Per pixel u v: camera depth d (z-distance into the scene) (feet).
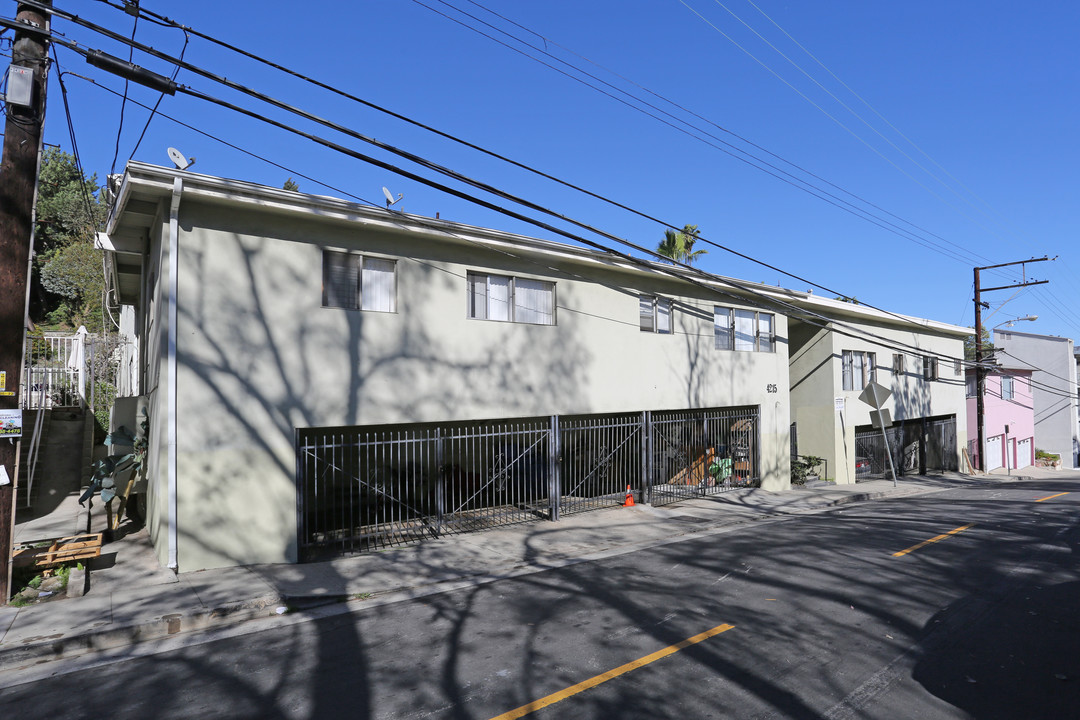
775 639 21.06
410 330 36.91
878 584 27.61
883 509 51.52
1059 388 132.16
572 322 44.91
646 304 50.67
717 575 29.22
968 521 44.98
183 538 29.19
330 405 33.76
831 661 19.24
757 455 59.36
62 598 25.05
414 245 37.37
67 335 63.10
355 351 34.78
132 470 35.32
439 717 15.93
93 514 37.52
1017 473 101.81
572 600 25.71
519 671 18.67
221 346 30.63
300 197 31.78
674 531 40.22
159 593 25.81
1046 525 43.47
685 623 22.67
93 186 129.08
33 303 112.98
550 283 44.29
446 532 39.01
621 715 15.88
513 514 45.01
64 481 42.14
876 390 63.77
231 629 23.15
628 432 53.72
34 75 24.14
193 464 29.60
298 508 32.37
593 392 45.83
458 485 50.47
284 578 28.55
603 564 31.86
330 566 30.99
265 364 31.86
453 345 38.68
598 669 18.71
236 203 30.71
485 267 40.55
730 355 56.85
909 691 17.24
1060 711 16.14
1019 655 19.83
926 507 53.06
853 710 16.12
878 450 78.84
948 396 92.94
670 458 60.23
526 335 42.27
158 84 20.03
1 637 20.97
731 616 23.39
